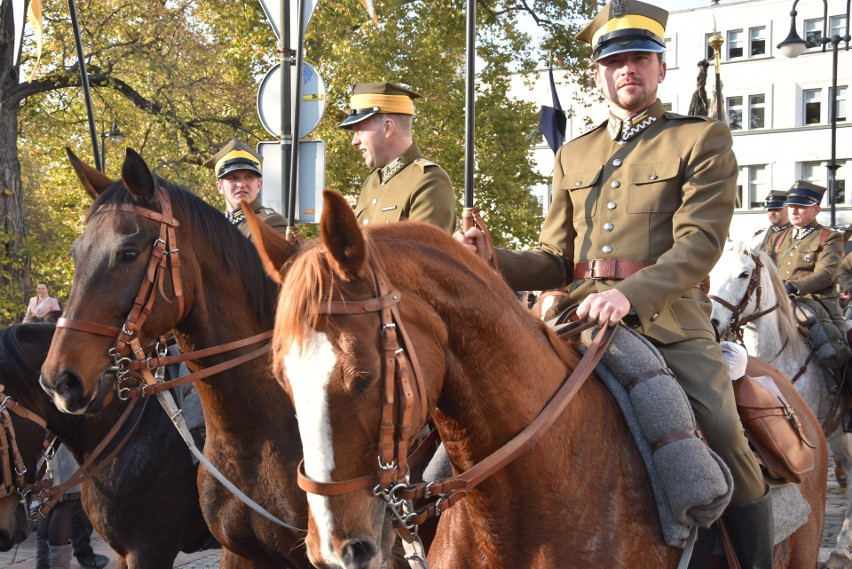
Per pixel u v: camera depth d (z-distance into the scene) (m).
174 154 17.22
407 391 2.02
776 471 3.10
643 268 2.83
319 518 1.96
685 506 2.51
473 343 2.32
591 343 2.73
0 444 4.37
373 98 4.55
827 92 37.25
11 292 15.51
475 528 2.54
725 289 6.18
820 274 7.19
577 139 3.30
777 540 3.14
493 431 2.38
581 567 2.43
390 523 2.37
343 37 16.38
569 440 2.50
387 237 2.31
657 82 3.11
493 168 18.16
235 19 17.09
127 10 16.81
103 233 3.44
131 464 4.26
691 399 2.79
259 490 3.57
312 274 2.02
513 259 3.20
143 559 4.32
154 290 3.43
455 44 18.64
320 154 6.38
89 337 3.34
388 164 4.59
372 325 2.02
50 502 4.45
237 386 3.54
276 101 6.48
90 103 5.40
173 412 3.72
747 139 38.34
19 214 16.27
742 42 38.59
